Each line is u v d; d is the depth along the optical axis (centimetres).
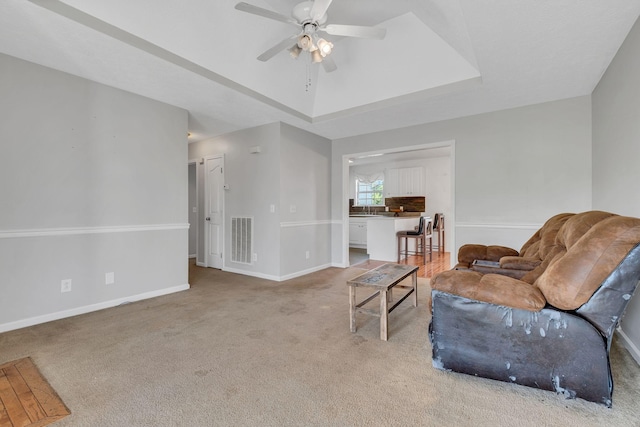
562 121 342
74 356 204
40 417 144
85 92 292
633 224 137
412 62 330
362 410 149
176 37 255
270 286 396
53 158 272
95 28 214
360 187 889
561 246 201
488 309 168
